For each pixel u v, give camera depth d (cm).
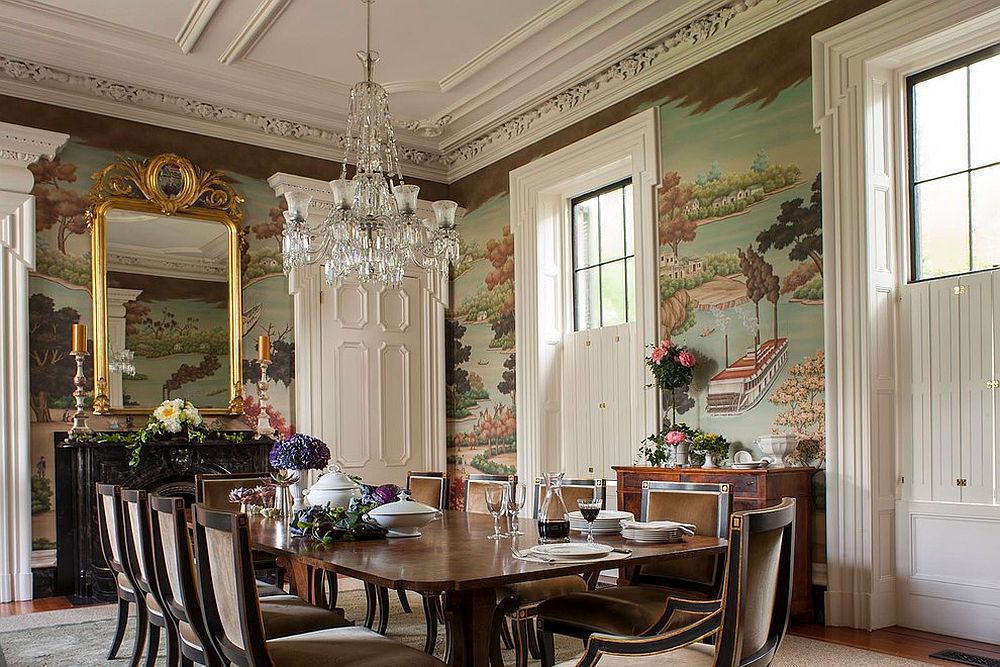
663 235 614
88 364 644
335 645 276
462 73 683
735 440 553
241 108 725
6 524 596
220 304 707
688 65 601
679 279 599
